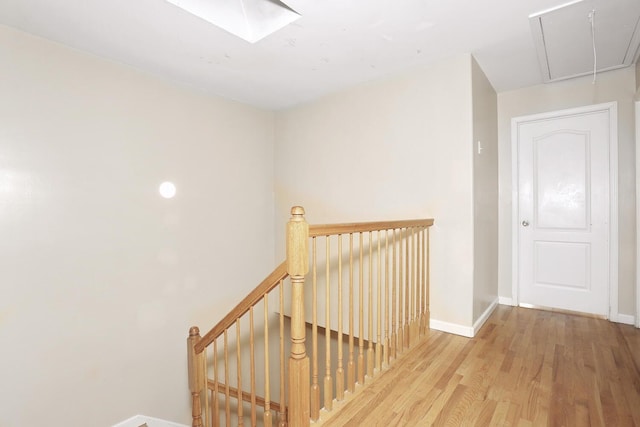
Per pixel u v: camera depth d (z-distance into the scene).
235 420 3.29
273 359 3.74
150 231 2.67
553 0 1.82
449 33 2.15
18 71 2.01
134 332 2.56
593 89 2.84
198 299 3.03
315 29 2.08
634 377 1.83
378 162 2.92
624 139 2.71
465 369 1.94
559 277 3.05
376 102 2.92
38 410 2.07
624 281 2.72
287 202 3.67
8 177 1.97
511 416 1.51
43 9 1.81
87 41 2.17
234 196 3.38
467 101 2.43
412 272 2.26
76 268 2.25
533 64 2.63
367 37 2.18
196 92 3.04
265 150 3.73
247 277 3.51
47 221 2.12
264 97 3.31
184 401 2.88
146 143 2.65
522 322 2.75
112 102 2.44
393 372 1.91
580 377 1.84
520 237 3.22
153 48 2.28
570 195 2.99
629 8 1.87
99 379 2.35
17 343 2.00
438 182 2.58
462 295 2.47
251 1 2.01
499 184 3.30
